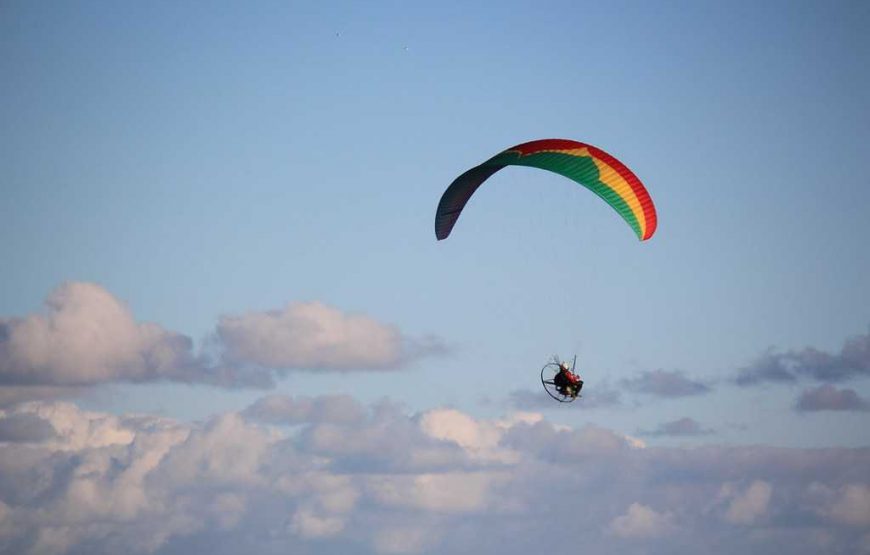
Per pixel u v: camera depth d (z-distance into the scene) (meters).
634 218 151.25
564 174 150.25
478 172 149.12
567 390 140.50
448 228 162.88
